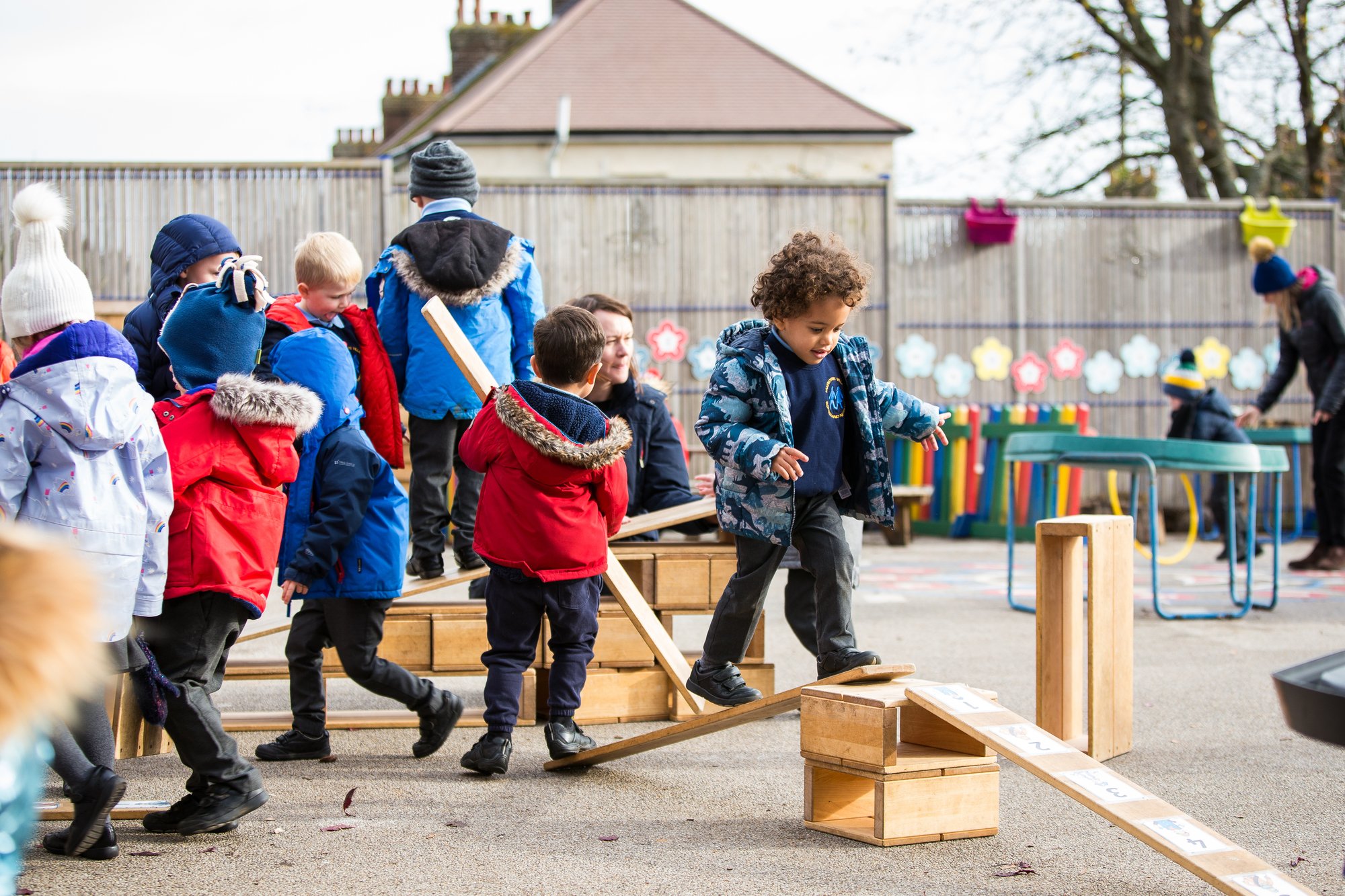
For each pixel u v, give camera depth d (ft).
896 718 10.94
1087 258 41.22
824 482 12.36
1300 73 54.49
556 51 69.26
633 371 18.22
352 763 13.94
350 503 12.86
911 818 10.89
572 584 13.26
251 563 11.02
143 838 11.05
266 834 11.16
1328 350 28.89
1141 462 22.49
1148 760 13.97
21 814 6.31
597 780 13.17
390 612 15.80
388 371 15.03
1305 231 42.42
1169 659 19.84
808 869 10.19
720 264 39.19
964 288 40.73
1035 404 40.81
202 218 13.93
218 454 10.91
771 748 14.71
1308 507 41.29
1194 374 31.99
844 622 12.29
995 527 39.52
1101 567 13.82
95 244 35.35
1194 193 56.34
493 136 63.77
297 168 36.37
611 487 13.37
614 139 64.80
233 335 11.50
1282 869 10.27
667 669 14.55
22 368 10.05
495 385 14.26
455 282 15.52
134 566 10.09
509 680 13.24
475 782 13.07
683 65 69.36
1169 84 56.08
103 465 10.05
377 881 9.88
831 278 11.72
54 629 5.21
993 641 21.29
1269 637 21.85
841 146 66.49
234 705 17.26
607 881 9.89
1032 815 11.89
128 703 14.29
